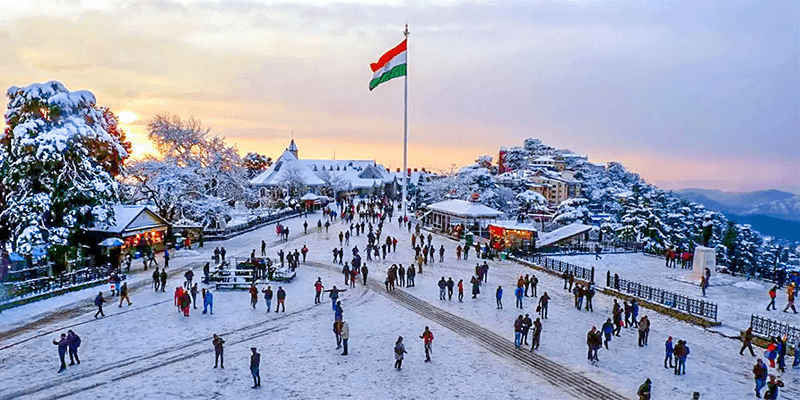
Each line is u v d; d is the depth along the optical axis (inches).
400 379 870.4
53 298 1294.3
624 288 1497.3
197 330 1088.2
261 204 3821.4
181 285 1451.8
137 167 2345.0
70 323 1109.7
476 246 2033.7
